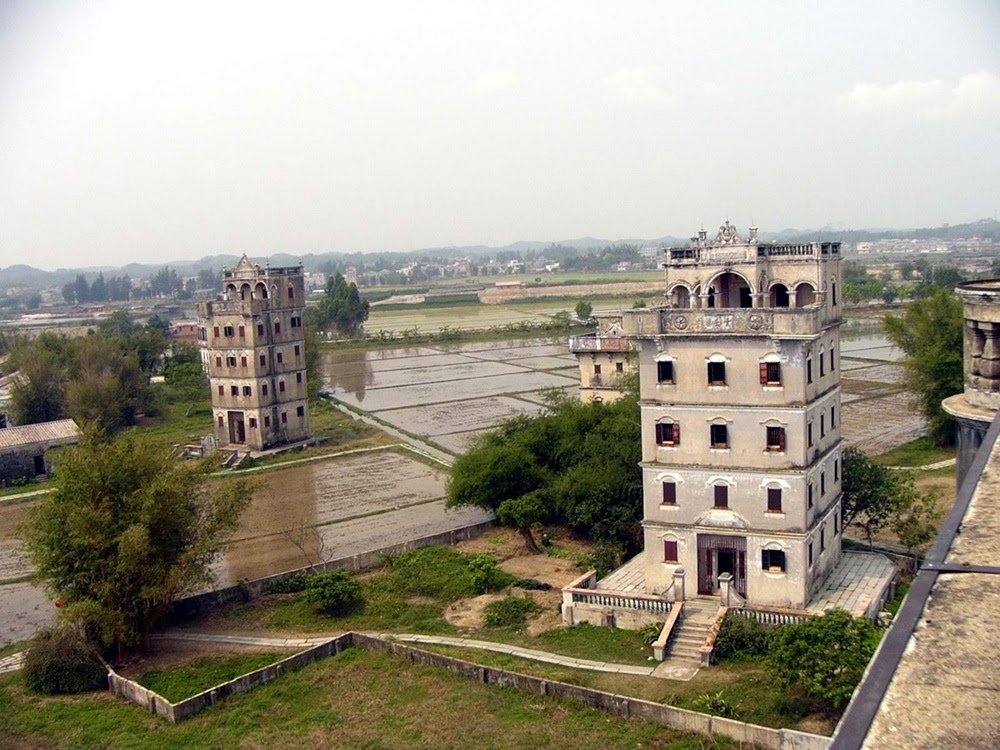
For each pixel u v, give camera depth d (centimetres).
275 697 4231
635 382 7556
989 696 922
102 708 4209
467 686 4222
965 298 2717
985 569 1162
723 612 4522
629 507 5953
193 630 5206
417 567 5941
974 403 2722
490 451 6712
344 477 8981
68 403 11556
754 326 4631
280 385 10212
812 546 4806
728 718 3575
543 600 5291
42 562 4753
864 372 13975
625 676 4184
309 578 5484
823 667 3575
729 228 5034
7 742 3888
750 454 4741
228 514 5266
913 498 5672
